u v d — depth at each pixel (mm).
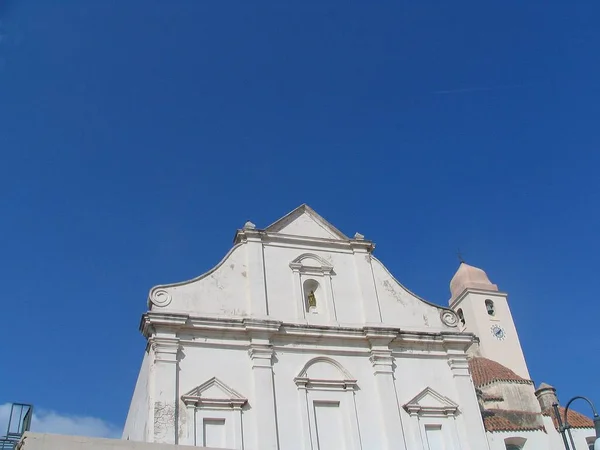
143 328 25188
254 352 25531
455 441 26500
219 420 23859
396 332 27969
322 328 27125
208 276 27234
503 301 54062
